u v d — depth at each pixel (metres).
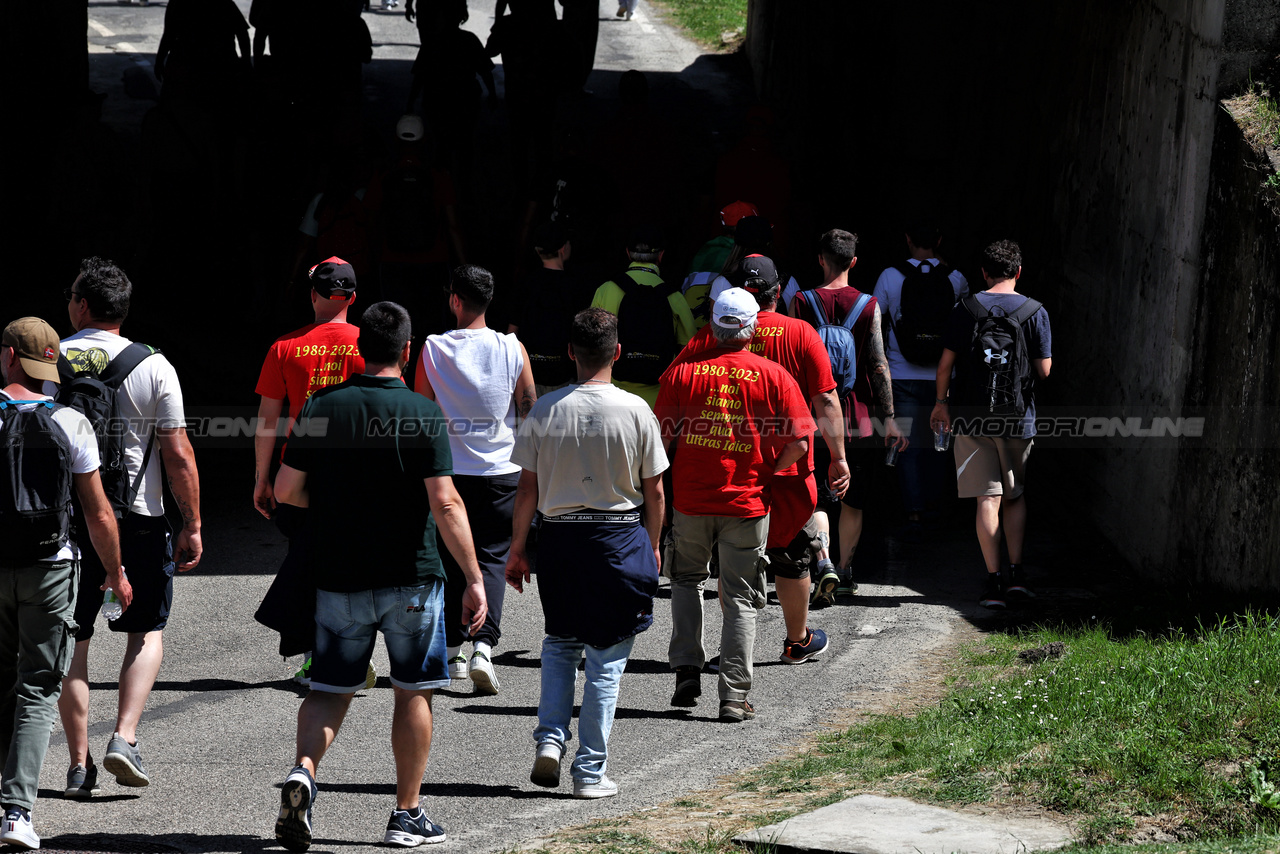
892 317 31.80
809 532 27.23
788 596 24.67
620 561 18.64
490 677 23.23
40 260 52.12
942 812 16.77
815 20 66.75
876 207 54.66
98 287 18.98
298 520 22.16
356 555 16.61
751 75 90.00
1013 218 43.62
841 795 17.94
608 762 20.53
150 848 17.03
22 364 17.02
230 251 53.78
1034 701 20.36
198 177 50.91
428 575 16.88
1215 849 14.60
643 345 27.67
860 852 15.24
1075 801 16.78
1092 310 35.75
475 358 23.14
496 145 72.38
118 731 18.80
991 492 28.06
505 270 55.00
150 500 19.14
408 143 34.66
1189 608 25.69
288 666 25.39
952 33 48.69
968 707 21.17
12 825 16.56
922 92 49.31
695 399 21.67
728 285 27.02
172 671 24.98
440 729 21.97
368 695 23.91
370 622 16.81
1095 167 36.19
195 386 44.09
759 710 22.84
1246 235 26.20
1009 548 28.56
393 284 34.75
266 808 18.58
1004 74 45.12
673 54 96.12
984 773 17.98
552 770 18.73
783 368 22.11
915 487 32.81
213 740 21.56
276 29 53.38
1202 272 28.30
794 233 43.22
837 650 25.95
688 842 16.36
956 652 25.52
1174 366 29.69
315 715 16.69
